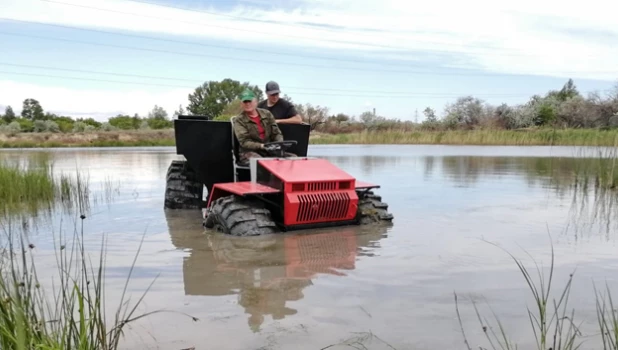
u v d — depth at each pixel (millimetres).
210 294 3514
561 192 8656
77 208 7707
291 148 7117
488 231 5492
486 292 3471
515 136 30547
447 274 3896
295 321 2990
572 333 2793
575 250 4598
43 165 11031
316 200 5574
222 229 5773
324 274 3941
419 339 2727
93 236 5574
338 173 5957
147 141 38438
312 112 44875
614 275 3820
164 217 6898
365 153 21500
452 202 7625
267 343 2691
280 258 4457
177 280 3857
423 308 3180
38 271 4059
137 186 10516
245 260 4410
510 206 7199
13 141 36469
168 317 3088
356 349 2607
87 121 54938
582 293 3430
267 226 5516
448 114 44000
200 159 6949
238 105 44250
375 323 2945
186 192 7641
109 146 37125
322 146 30953
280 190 5559
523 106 42938
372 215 5984
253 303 3312
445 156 19094
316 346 2650
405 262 4254
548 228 5617
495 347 2631
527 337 2748
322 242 5051
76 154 23719
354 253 4590
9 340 2232
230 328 2902
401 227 5762
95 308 2617
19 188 8414
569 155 18844
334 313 3109
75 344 2459
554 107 41188
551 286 3580
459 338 2738
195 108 58219
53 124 43594
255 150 6523
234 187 5781
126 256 4625
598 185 9414
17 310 2127
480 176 11422
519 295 3408
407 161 16328
